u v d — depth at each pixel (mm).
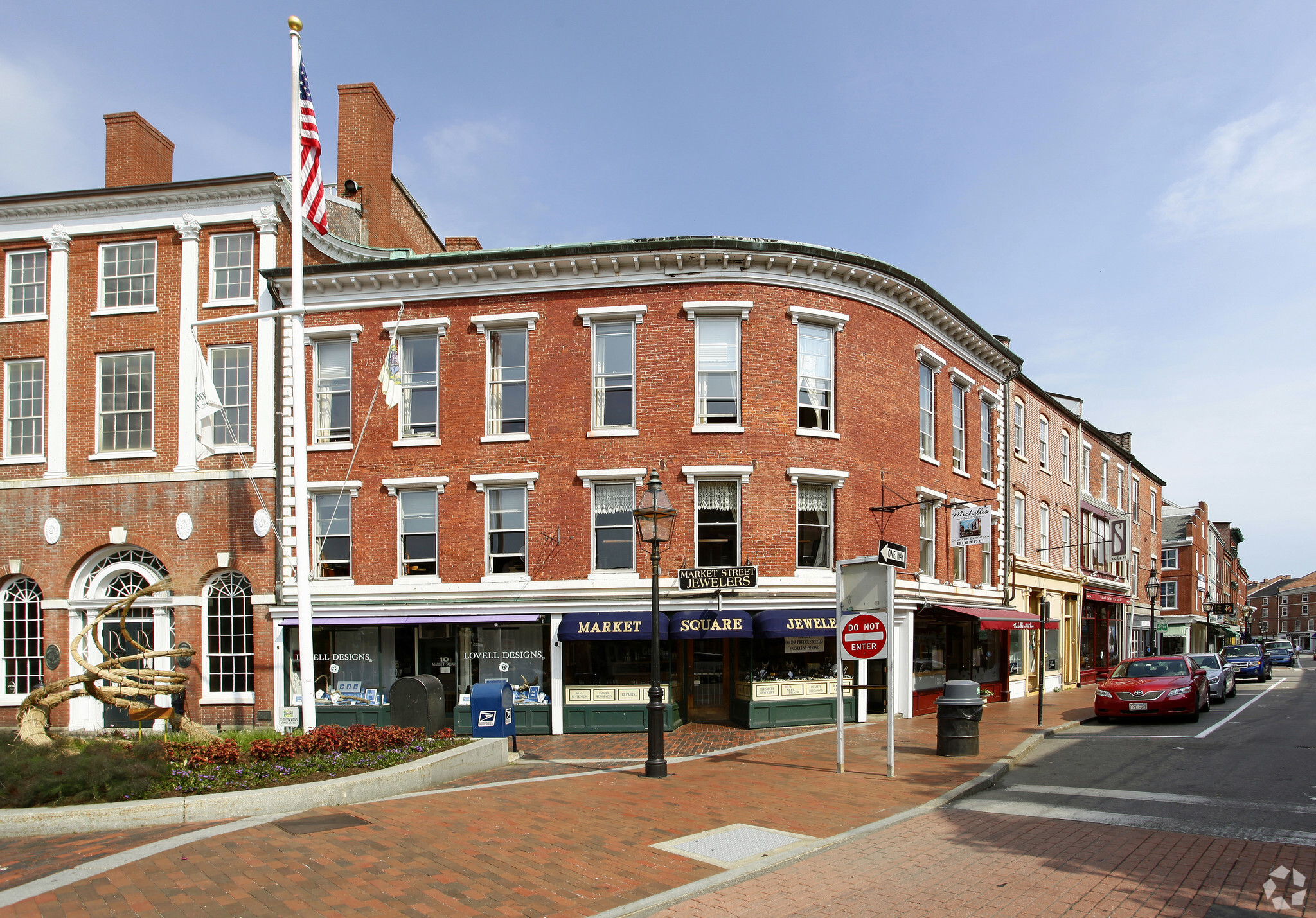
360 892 6832
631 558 18672
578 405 19016
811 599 18484
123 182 22922
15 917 6195
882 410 20500
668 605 18219
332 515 19906
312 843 8047
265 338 20453
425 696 14297
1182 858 7949
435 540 19359
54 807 8797
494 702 14539
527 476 18891
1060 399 37062
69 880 6965
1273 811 9914
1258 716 20703
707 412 18875
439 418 19547
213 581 20312
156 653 14117
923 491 21688
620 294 19156
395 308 19969
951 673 22984
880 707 19984
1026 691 27797
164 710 13797
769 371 18938
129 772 9438
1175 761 13648
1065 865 7754
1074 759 14141
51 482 20984
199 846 7902
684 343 18875
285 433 20062
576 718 18156
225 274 21094
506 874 7395
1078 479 35312
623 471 18594
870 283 20266
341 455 19859
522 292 19453
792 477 18859
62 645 20672
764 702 18188
